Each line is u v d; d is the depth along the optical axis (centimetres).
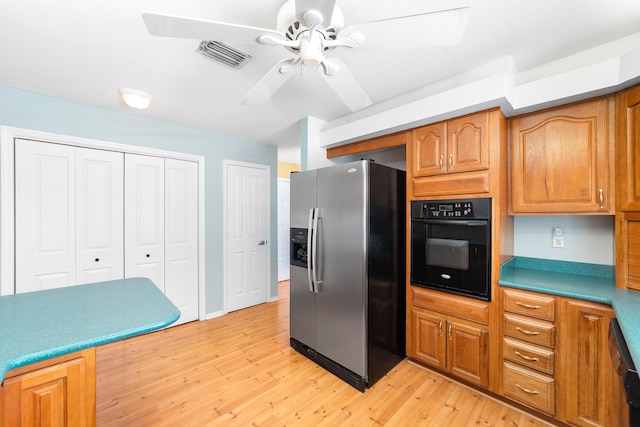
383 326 210
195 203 329
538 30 150
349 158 314
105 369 221
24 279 227
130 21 142
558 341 155
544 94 167
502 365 175
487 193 180
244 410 174
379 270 205
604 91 153
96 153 263
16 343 87
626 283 152
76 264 252
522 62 182
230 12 136
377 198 204
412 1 129
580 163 165
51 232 240
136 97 223
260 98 156
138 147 283
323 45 110
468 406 177
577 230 193
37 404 93
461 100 180
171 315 112
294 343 254
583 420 147
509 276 187
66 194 247
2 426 87
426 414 170
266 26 147
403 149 285
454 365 195
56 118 238
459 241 192
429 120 203
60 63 183
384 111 226
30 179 230
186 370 220
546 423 161
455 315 194
